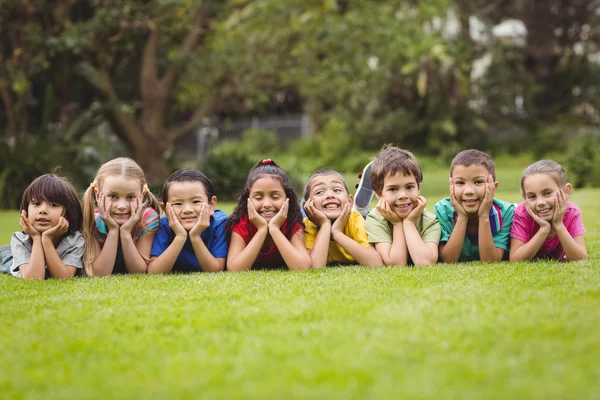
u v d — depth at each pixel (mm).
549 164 4730
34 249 4508
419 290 3500
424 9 21078
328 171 5098
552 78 32594
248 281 4035
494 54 30109
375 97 28328
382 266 4730
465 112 29703
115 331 2826
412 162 4875
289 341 2559
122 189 4676
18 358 2459
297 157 28219
